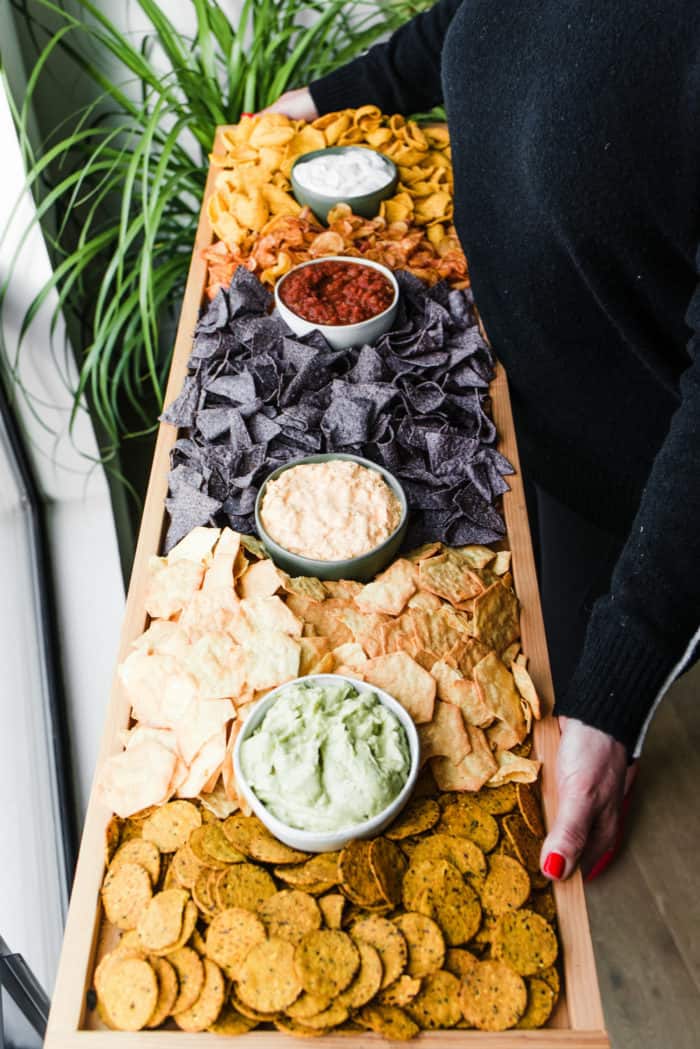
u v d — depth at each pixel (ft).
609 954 4.83
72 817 4.45
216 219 4.57
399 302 3.98
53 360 5.60
